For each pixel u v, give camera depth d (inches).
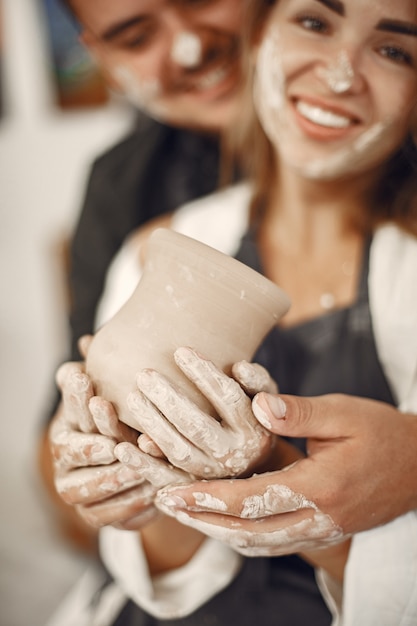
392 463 26.1
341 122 31.9
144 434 25.0
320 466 25.2
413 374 33.5
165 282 25.4
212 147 60.2
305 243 38.7
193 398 24.5
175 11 44.8
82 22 48.1
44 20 96.4
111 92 99.7
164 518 34.5
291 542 25.4
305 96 32.0
